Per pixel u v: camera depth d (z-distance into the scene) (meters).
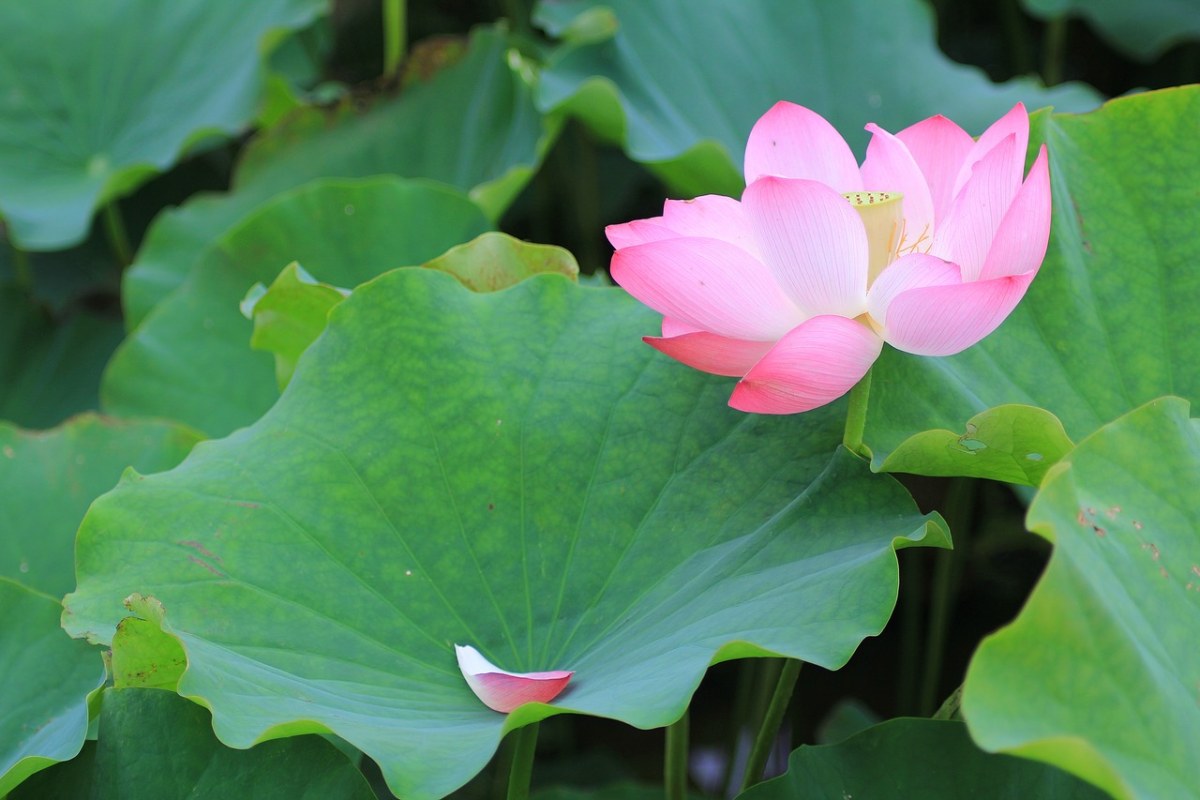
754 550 2.54
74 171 3.84
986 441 2.50
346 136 3.59
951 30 5.08
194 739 2.50
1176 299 2.63
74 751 2.50
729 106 3.39
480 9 5.27
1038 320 2.63
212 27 3.97
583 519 2.59
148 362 3.05
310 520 2.57
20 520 2.82
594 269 4.51
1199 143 2.65
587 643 2.54
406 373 2.61
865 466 2.54
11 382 3.75
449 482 2.59
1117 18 3.72
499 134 3.51
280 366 2.79
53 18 3.97
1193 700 2.40
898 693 4.23
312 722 2.45
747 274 2.51
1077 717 2.35
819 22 3.53
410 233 3.05
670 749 2.72
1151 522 2.44
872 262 2.55
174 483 2.57
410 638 2.55
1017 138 2.51
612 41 3.31
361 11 5.21
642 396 2.62
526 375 2.62
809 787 2.51
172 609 2.52
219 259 3.06
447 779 2.43
